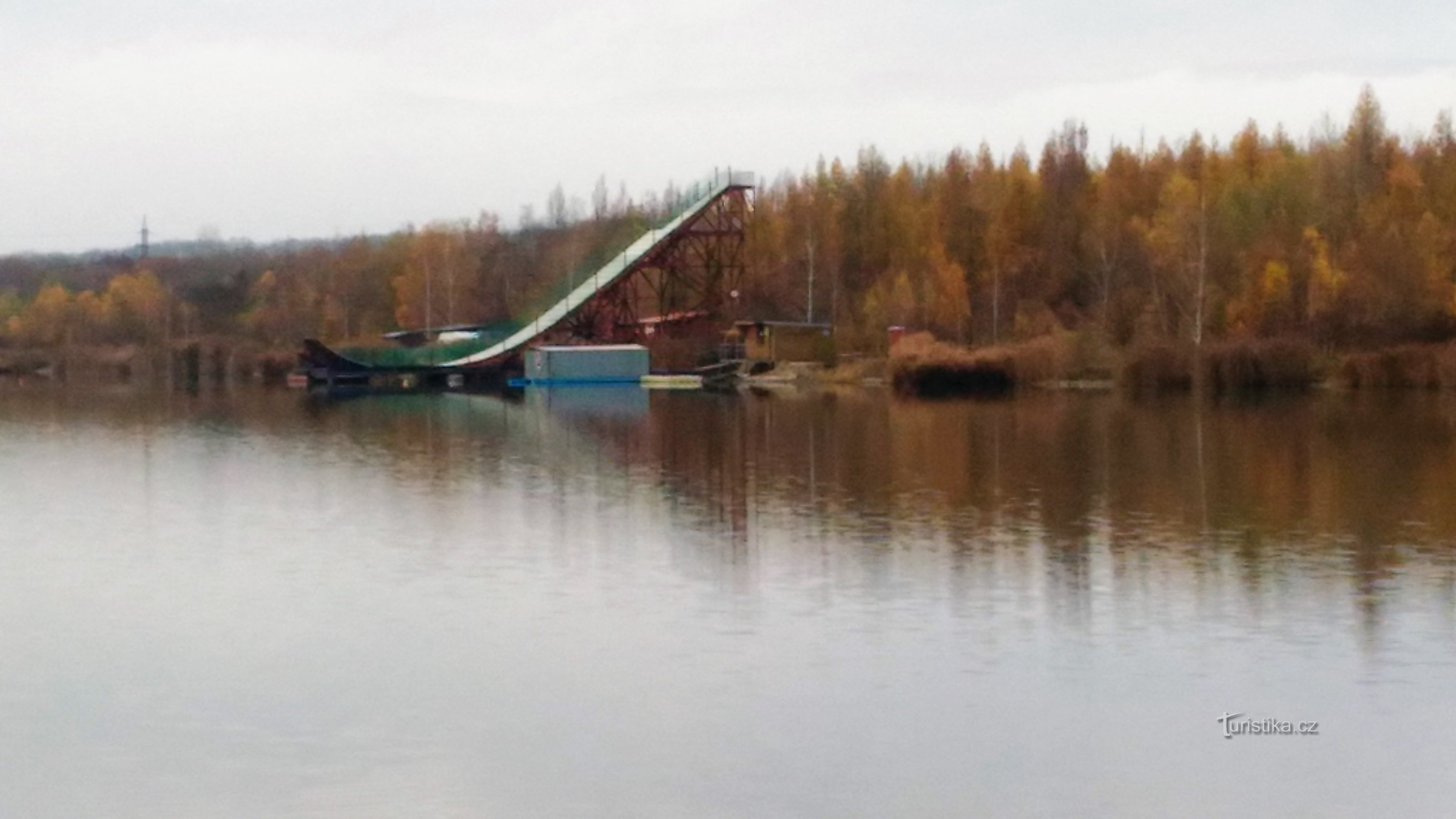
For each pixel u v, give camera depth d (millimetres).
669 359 122125
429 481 51875
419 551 37750
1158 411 78312
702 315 127875
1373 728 23406
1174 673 26188
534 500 46500
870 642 28281
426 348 137750
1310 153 144875
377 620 30547
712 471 53438
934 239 136250
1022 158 151875
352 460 59031
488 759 22578
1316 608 30391
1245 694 25047
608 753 22703
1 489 50688
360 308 179375
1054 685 25609
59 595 33156
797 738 23297
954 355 101812
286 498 47812
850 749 22781
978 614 30281
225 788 21578
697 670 26703
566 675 26531
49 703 25359
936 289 122438
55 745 23328
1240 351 93375
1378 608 30344
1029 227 134875
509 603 31828
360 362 128500
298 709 24891
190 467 57062
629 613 30750
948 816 20469
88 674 27000
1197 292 103500
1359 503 43344
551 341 128250
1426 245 101000
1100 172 155750
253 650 28438
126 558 37469
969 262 135250
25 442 68500
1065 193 139750
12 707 25156
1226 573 33688
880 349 119000
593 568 35250
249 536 40375
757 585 33094
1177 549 36500
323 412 88500
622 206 177125
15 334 164250
